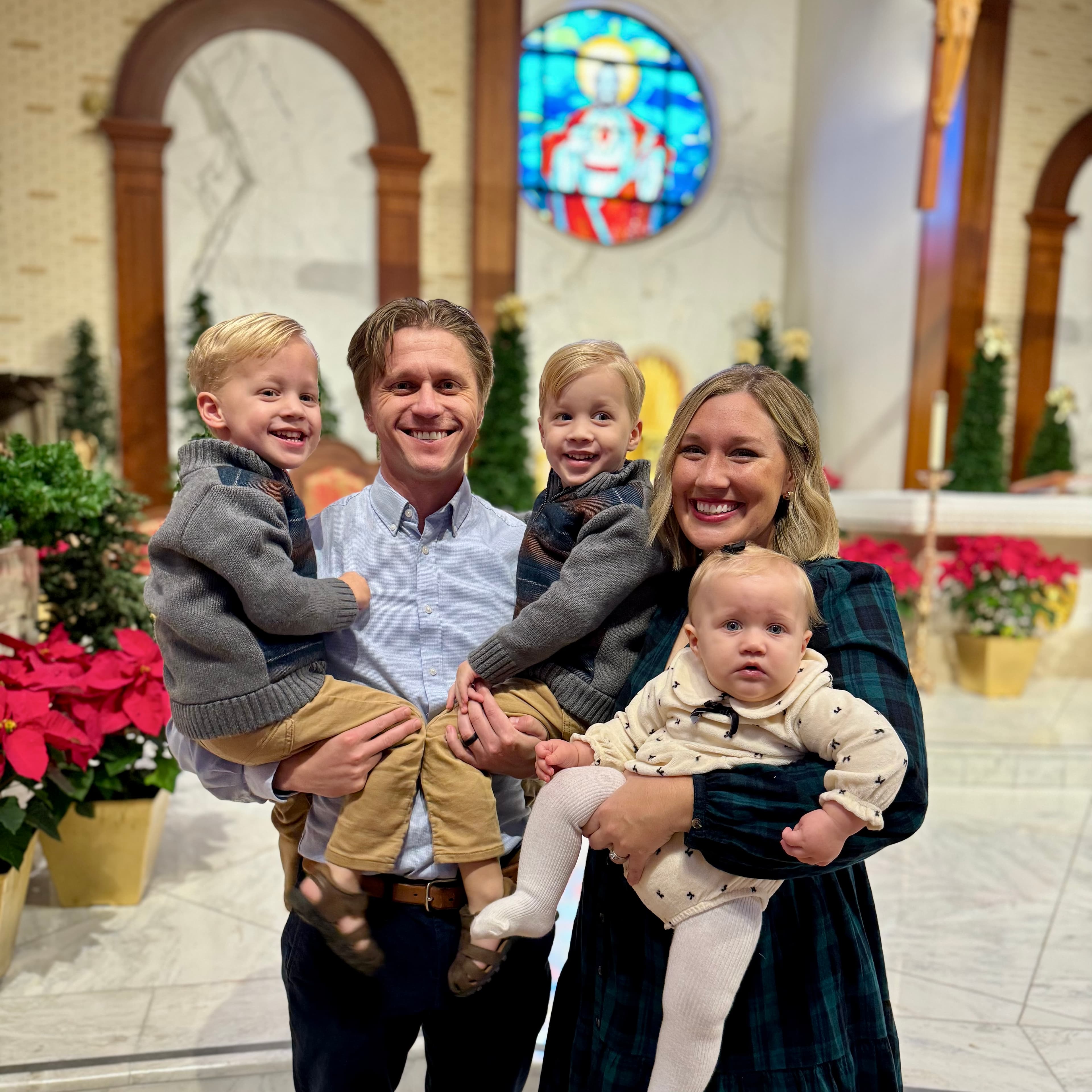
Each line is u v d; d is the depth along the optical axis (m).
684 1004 1.19
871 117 10.38
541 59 11.34
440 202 10.23
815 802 1.14
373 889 1.43
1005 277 9.96
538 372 11.52
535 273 11.47
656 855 1.23
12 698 2.31
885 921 2.98
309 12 9.58
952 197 9.38
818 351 11.52
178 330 9.73
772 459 1.32
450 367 1.42
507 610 1.55
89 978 2.44
